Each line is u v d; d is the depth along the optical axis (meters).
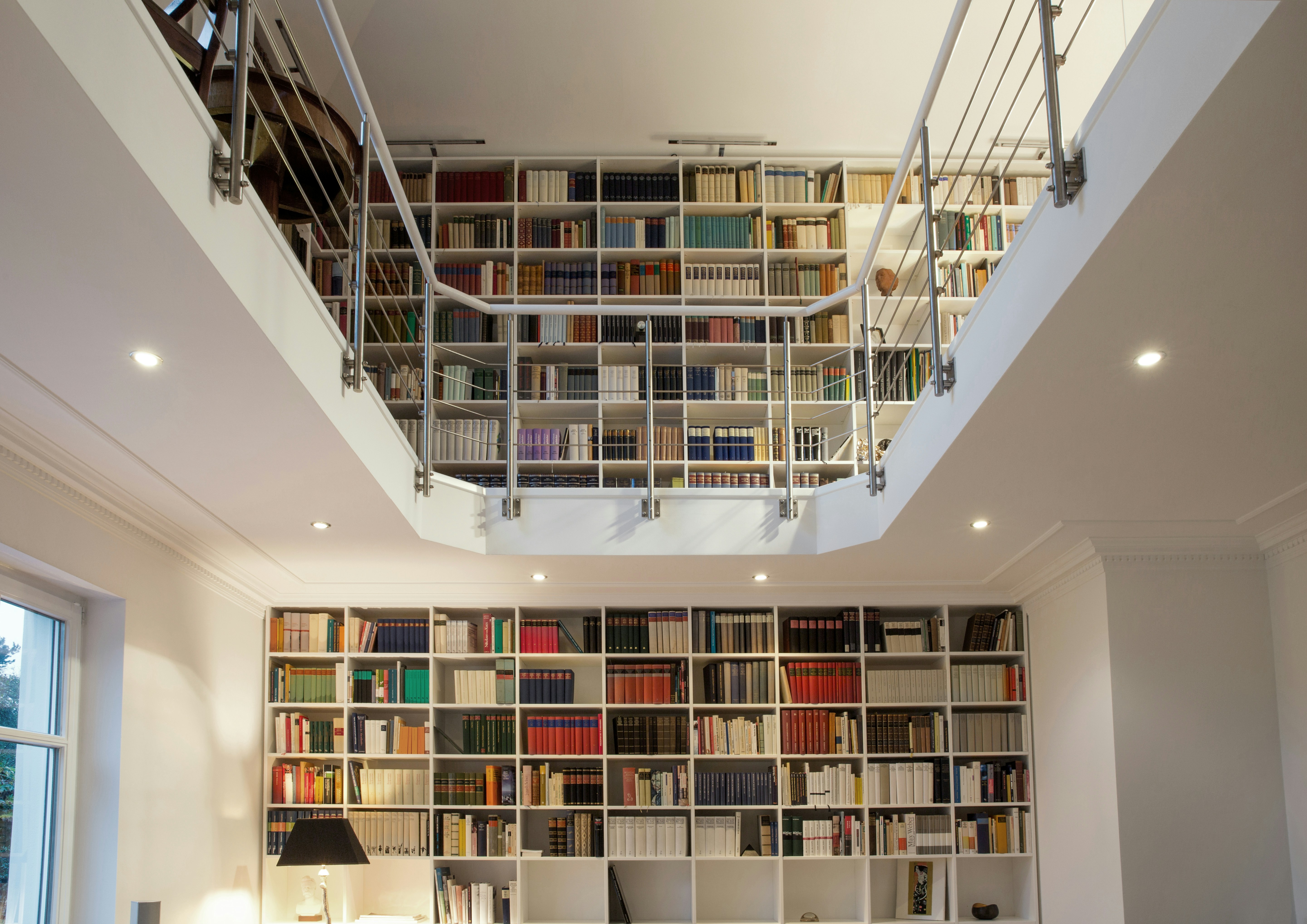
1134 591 5.50
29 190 2.29
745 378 6.61
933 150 6.99
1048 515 5.02
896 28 6.34
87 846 4.60
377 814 6.24
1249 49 2.02
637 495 5.54
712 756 6.29
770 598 6.46
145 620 4.97
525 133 6.85
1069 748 5.87
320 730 6.31
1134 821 5.29
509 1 6.14
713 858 6.20
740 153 7.01
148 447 3.94
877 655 6.46
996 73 6.53
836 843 6.25
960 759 6.49
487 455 6.39
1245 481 4.58
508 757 6.33
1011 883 6.50
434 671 6.38
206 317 2.90
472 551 5.41
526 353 6.77
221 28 2.79
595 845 6.20
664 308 5.51
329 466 4.17
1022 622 6.57
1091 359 3.36
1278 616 5.45
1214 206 2.53
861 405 6.62
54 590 4.54
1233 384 3.54
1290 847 5.27
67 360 3.18
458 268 6.75
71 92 1.99
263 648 6.39
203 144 2.57
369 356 6.71
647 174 7.05
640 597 6.39
